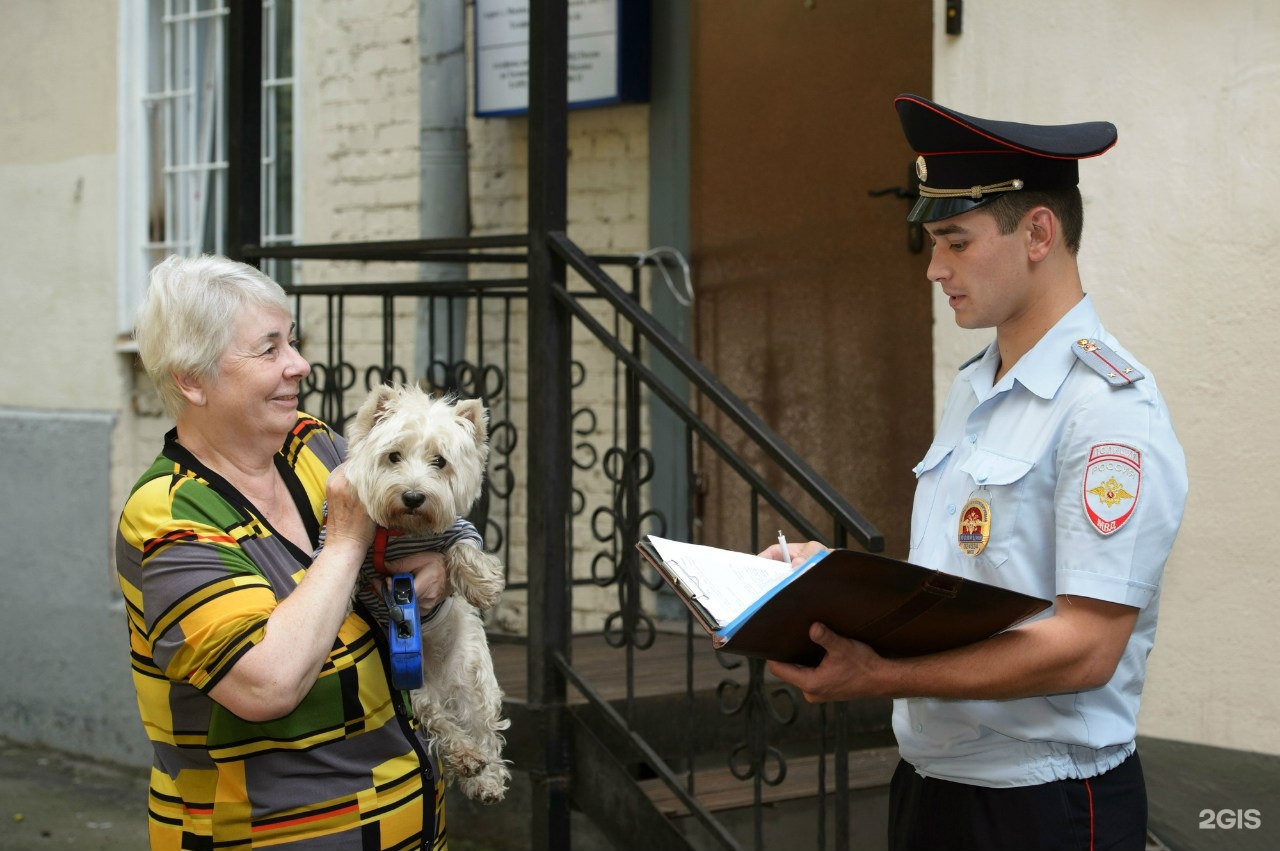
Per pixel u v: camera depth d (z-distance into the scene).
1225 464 3.58
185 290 2.23
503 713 3.80
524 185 5.61
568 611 3.80
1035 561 2.18
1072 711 2.21
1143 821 2.29
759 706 3.25
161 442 6.52
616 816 3.66
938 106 2.23
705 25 5.11
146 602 2.16
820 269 4.81
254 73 4.77
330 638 2.15
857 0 4.68
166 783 2.28
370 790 2.29
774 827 3.75
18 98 7.04
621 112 5.38
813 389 4.85
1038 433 2.19
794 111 4.86
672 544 2.29
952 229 2.25
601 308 5.38
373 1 5.93
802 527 3.09
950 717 2.30
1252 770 3.50
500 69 5.54
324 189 6.13
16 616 6.85
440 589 2.45
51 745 6.71
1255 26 3.52
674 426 5.24
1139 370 2.13
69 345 6.83
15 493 6.86
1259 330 3.53
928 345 4.52
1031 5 3.90
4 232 7.09
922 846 2.37
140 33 6.67
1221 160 3.58
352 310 6.06
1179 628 3.66
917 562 2.38
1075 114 3.84
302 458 2.48
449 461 2.41
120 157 6.67
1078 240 2.28
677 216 5.23
